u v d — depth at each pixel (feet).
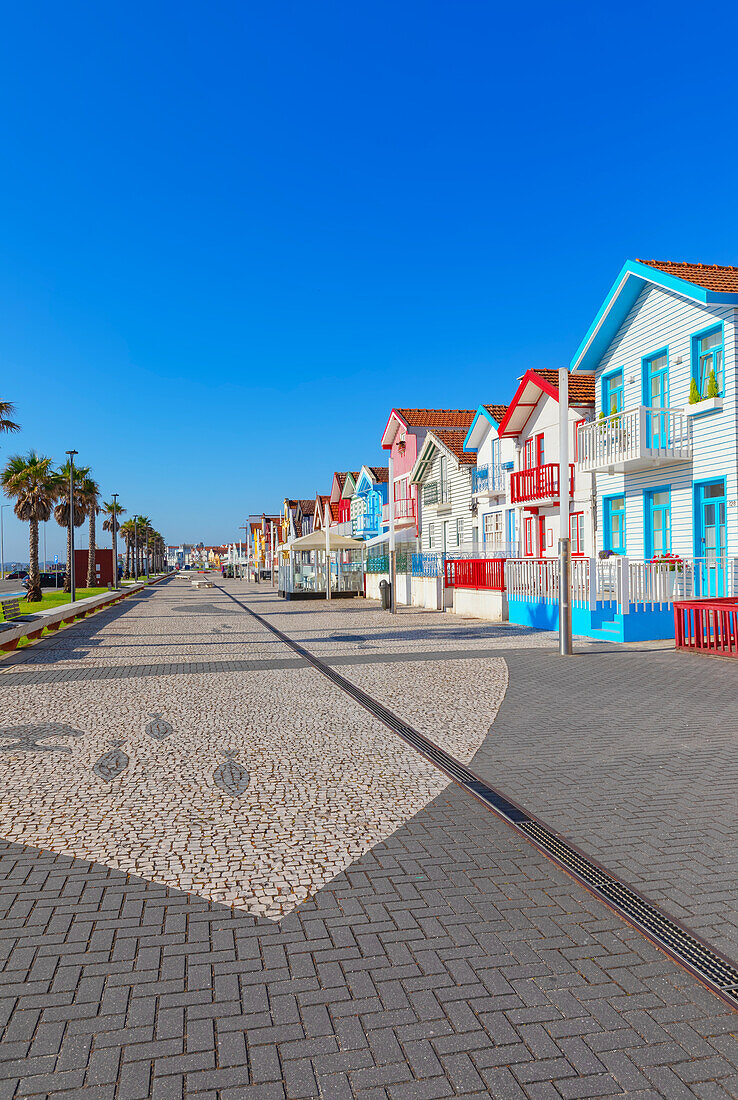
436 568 86.33
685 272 53.93
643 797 18.04
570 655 42.78
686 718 26.45
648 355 56.49
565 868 14.01
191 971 10.66
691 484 51.70
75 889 13.41
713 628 41.57
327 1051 8.95
